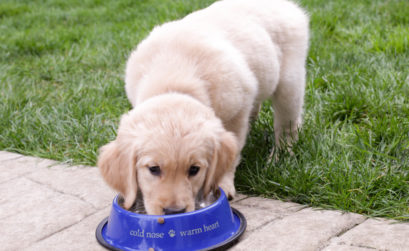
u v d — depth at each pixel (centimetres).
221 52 119
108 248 102
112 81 183
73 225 111
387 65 166
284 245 101
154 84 115
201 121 107
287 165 123
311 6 257
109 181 109
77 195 122
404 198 113
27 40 245
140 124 107
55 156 140
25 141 149
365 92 148
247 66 124
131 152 106
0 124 155
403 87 150
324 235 103
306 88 159
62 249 103
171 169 105
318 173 120
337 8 246
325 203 115
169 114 107
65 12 323
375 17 231
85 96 172
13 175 132
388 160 123
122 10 320
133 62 123
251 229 107
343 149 125
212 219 102
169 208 104
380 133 131
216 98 116
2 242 106
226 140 110
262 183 121
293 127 139
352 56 180
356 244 100
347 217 109
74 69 209
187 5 271
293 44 137
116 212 103
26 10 346
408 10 231
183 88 114
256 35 128
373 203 112
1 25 294
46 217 114
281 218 110
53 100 175
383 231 104
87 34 256
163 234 99
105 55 219
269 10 135
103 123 153
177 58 118
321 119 143
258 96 131
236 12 131
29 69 211
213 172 109
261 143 137
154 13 279
